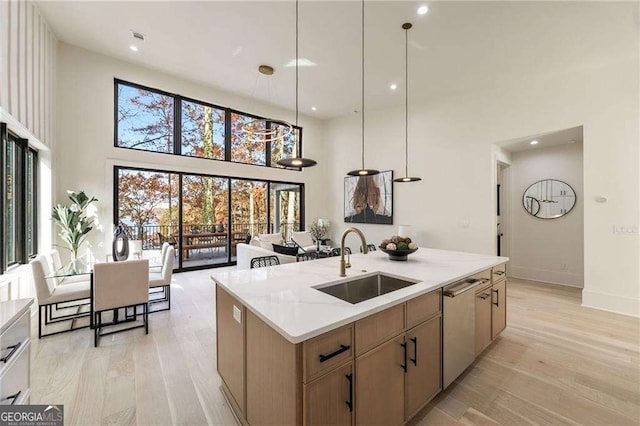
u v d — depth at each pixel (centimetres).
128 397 189
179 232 554
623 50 344
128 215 497
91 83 446
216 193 604
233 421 169
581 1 275
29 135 331
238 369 166
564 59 375
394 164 610
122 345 262
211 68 472
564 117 400
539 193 514
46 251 390
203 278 508
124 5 323
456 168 514
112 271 271
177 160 540
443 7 297
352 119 697
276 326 118
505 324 277
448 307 194
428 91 512
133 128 495
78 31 385
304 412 112
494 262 255
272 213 693
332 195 743
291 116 693
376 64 423
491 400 189
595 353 250
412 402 165
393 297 154
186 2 312
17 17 289
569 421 170
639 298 339
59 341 269
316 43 375
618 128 356
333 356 121
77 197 405
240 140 628
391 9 304
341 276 203
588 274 374
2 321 122
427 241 554
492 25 321
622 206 352
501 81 452
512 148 513
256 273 212
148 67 487
